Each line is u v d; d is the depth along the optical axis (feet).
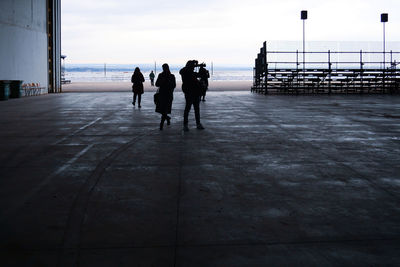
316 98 65.51
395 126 30.50
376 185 14.56
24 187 14.33
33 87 77.92
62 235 9.98
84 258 8.69
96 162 18.43
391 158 19.13
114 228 10.43
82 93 85.15
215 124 32.22
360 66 83.76
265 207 12.16
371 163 18.08
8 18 68.64
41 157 19.57
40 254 8.91
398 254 8.89
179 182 14.97
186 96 28.35
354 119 35.14
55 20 89.56
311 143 23.30
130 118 36.81
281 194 13.50
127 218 11.19
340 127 30.04
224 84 150.41
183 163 18.19
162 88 28.89
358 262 8.50
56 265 8.39
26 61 76.13
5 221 10.97
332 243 9.49
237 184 14.70
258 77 87.81
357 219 11.12
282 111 42.63
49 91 88.53
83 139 25.00
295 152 20.66
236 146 22.43
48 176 15.87
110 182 14.97
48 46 87.86
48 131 28.55
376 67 85.66
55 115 39.55
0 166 17.65
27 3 76.48
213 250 9.09
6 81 62.44
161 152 20.75
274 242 9.55
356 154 20.08
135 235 9.97
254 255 8.83
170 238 9.78
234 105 51.01
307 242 9.55
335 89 81.20
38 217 11.28
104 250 9.09
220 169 17.02
